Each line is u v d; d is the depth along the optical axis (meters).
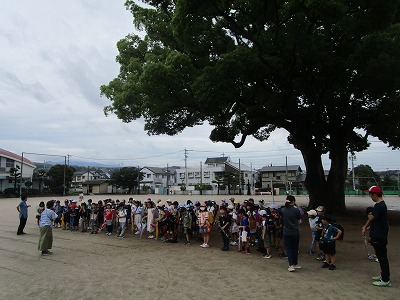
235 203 13.20
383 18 11.11
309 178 19.80
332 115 18.44
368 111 17.27
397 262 8.34
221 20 14.06
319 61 12.89
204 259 9.00
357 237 12.03
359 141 22.83
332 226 7.77
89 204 15.11
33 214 22.78
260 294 5.99
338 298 5.73
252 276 7.21
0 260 8.98
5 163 55.97
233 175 62.88
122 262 8.69
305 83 14.87
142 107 15.90
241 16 13.55
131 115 18.19
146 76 13.31
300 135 19.28
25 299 5.87
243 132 17.94
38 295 6.08
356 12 11.80
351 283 6.62
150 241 12.14
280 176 69.56
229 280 6.92
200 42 14.97
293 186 64.75
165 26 16.12
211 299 5.76
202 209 11.55
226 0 11.80
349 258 8.87
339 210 19.33
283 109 15.53
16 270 7.90
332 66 13.02
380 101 16.72
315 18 11.18
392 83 12.97
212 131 18.25
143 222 13.59
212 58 15.62
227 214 10.66
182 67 13.59
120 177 68.44
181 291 6.22
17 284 6.77
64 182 58.84
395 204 30.66
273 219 9.73
